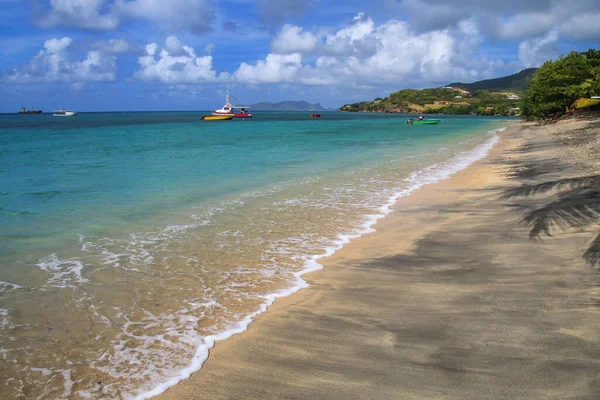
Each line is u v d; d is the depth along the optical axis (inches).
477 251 313.1
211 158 954.7
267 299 238.5
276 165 831.7
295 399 150.0
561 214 389.7
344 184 618.2
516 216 406.0
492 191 548.7
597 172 598.5
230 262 298.0
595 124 1638.8
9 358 180.9
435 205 482.3
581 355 166.1
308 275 275.6
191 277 269.9
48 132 2153.1
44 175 687.7
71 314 219.5
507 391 147.5
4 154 1034.7
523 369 159.8
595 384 147.7
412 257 308.5
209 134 1988.2
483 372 159.8
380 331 198.1
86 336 198.4
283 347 186.5
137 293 245.1
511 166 785.6
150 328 205.5
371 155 1042.7
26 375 169.0
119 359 179.5
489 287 243.8
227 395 154.4
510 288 239.8
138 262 295.3
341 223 405.7
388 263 296.8
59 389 160.1
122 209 451.2
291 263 297.9
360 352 179.8
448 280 259.8
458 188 586.2
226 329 204.1
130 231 370.0
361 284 259.1
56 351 186.2
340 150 1181.1
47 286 253.6
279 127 2837.1
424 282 258.8
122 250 320.2
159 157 973.2
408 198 522.6
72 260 297.9
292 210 455.2
